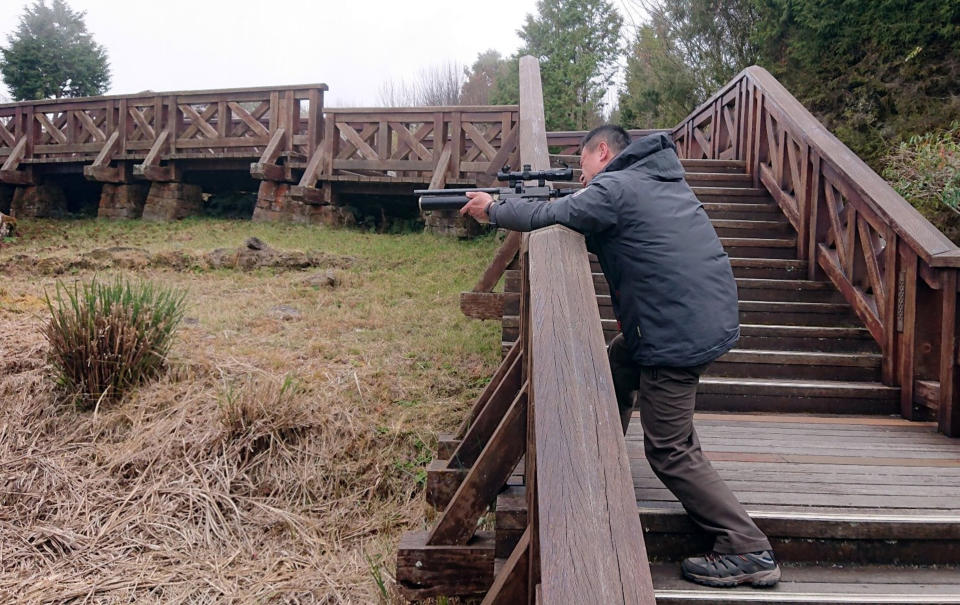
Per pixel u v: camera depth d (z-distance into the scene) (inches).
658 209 80.4
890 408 144.2
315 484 157.5
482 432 130.6
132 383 187.2
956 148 218.4
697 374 81.2
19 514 145.5
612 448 55.4
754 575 78.1
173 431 167.6
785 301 175.8
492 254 347.6
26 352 201.5
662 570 85.0
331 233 397.1
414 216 440.1
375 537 143.6
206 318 242.1
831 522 86.9
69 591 122.3
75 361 182.2
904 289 142.9
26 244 383.6
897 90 311.3
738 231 201.9
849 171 161.6
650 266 79.5
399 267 327.6
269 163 420.2
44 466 158.6
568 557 46.4
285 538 143.3
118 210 487.5
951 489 99.2
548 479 52.6
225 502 149.2
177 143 462.9
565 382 61.7
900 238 142.4
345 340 229.1
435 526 107.6
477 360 217.0
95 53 1008.2
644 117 509.0
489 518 136.5
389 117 406.9
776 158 212.8
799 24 346.9
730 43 418.9
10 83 968.3
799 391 144.3
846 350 159.2
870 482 101.8
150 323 193.9
